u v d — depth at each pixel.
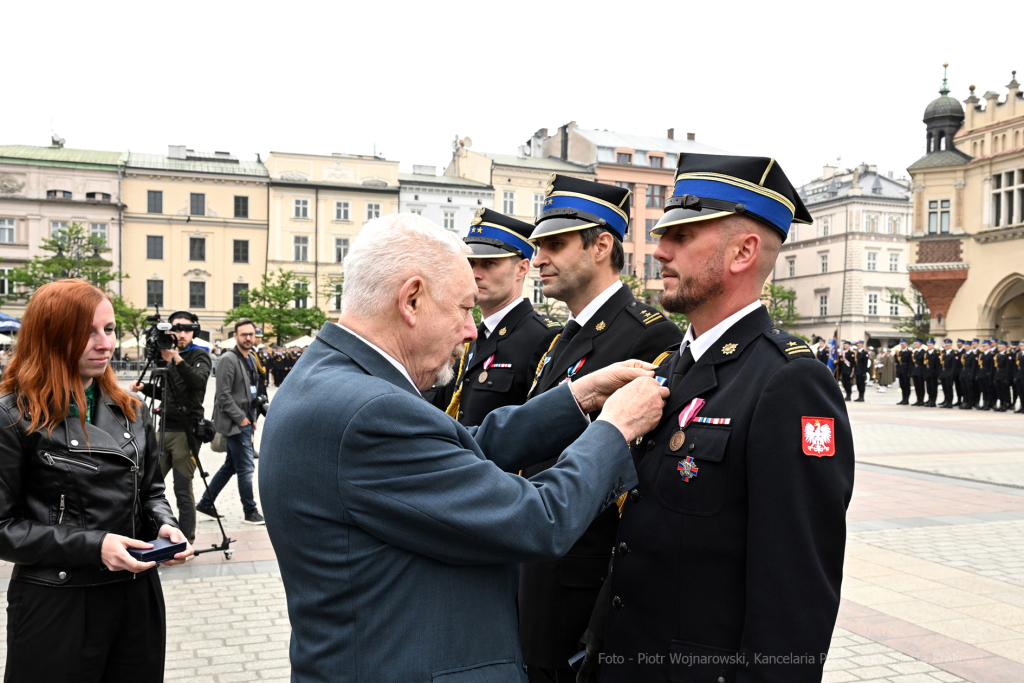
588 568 2.52
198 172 47.00
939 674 3.70
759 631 1.53
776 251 1.87
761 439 1.62
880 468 10.25
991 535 6.49
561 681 2.57
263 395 7.97
